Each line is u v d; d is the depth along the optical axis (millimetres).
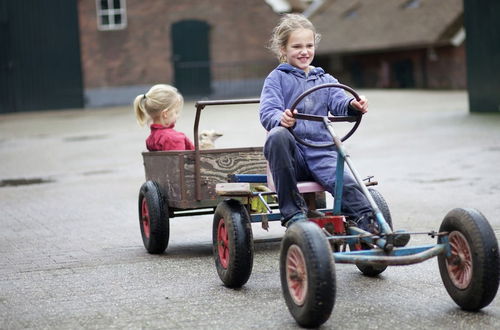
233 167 5473
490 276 3707
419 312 3965
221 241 4652
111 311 4223
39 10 28234
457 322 3771
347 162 4008
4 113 27891
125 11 30328
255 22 31109
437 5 34781
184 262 5414
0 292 4750
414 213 6906
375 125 15969
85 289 4746
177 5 30719
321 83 4625
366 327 3744
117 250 5965
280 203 4254
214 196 5438
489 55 16234
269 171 4516
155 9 30578
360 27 37375
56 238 6586
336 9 39875
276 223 6922
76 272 5230
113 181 10258
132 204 8305
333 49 37094
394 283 4602
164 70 30906
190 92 31109
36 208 8344
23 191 9742
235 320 3949
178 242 6238
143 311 4195
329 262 3561
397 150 11797
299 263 3691
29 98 28281
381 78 36781
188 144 6078
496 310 3955
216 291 4555
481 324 3727
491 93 16328
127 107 28906
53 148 14938
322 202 5078
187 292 4562
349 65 38656
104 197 8898
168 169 5539
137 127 18750
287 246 3777
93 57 30094
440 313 3932
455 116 16484
